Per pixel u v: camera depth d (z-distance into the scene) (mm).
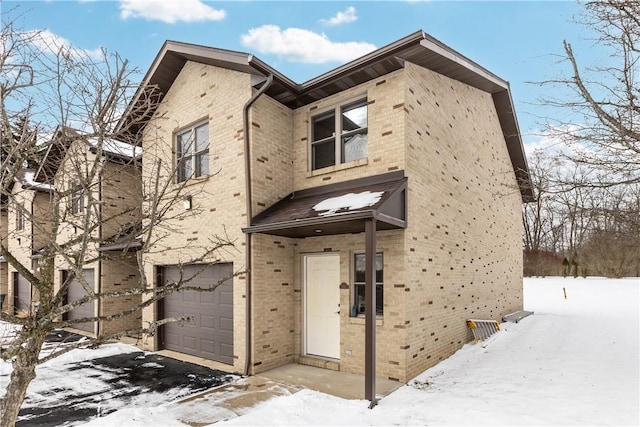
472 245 10102
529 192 14664
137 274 12406
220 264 8414
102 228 10891
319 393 6176
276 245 8164
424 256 7586
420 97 7922
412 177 7324
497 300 11875
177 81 9820
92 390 6605
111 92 3576
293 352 8344
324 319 8125
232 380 7062
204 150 8750
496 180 12234
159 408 5621
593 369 7016
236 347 7770
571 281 27188
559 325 11680
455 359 8164
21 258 16172
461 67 8594
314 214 6781
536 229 33438
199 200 8867
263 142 8266
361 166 7801
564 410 5223
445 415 5230
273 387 6617
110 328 11617
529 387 6203
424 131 7961
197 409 5633
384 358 6992
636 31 5707
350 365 7484
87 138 3787
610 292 21578
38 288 3213
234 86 8453
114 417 5180
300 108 9016
